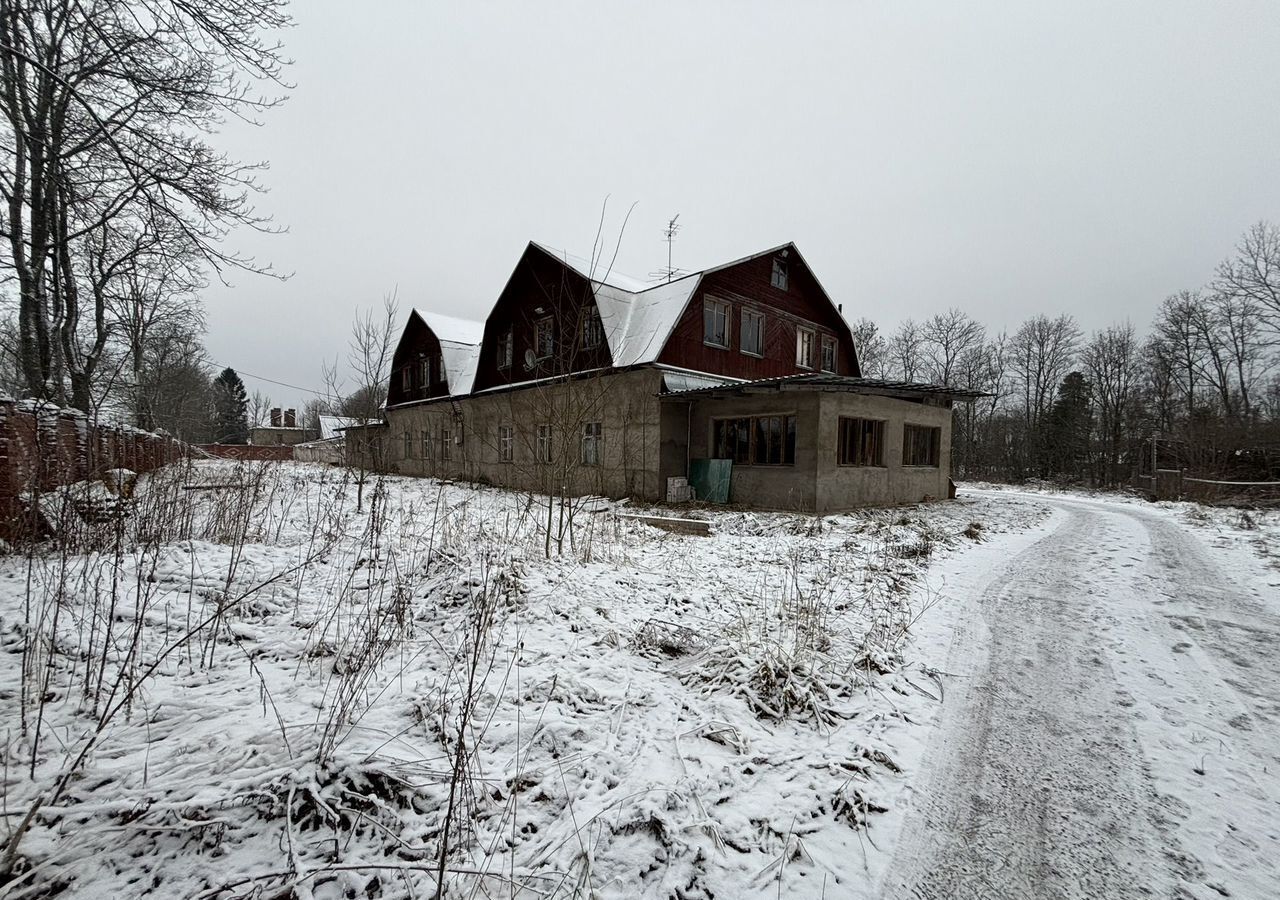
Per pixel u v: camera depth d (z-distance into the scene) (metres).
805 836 2.33
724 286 16.67
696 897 1.98
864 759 2.89
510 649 3.88
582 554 6.99
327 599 4.71
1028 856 2.23
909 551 8.16
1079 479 37.12
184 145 8.67
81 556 4.90
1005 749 3.01
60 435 5.42
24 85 8.34
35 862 1.89
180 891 1.86
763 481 13.93
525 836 2.21
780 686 3.50
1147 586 6.50
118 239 11.94
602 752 2.76
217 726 2.66
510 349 19.41
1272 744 3.07
